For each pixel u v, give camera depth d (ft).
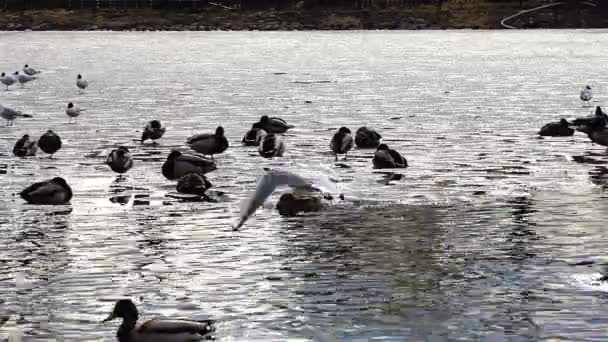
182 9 521.65
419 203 82.99
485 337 51.93
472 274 62.59
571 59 292.81
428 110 155.84
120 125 137.69
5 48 358.43
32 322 54.44
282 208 80.38
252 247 69.31
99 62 285.84
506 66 264.72
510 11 515.50
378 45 372.99
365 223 76.07
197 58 302.04
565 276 61.87
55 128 134.62
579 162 104.01
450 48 352.90
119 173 97.09
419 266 64.34
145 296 58.59
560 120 129.70
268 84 208.23
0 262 65.82
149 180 94.17
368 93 186.50
